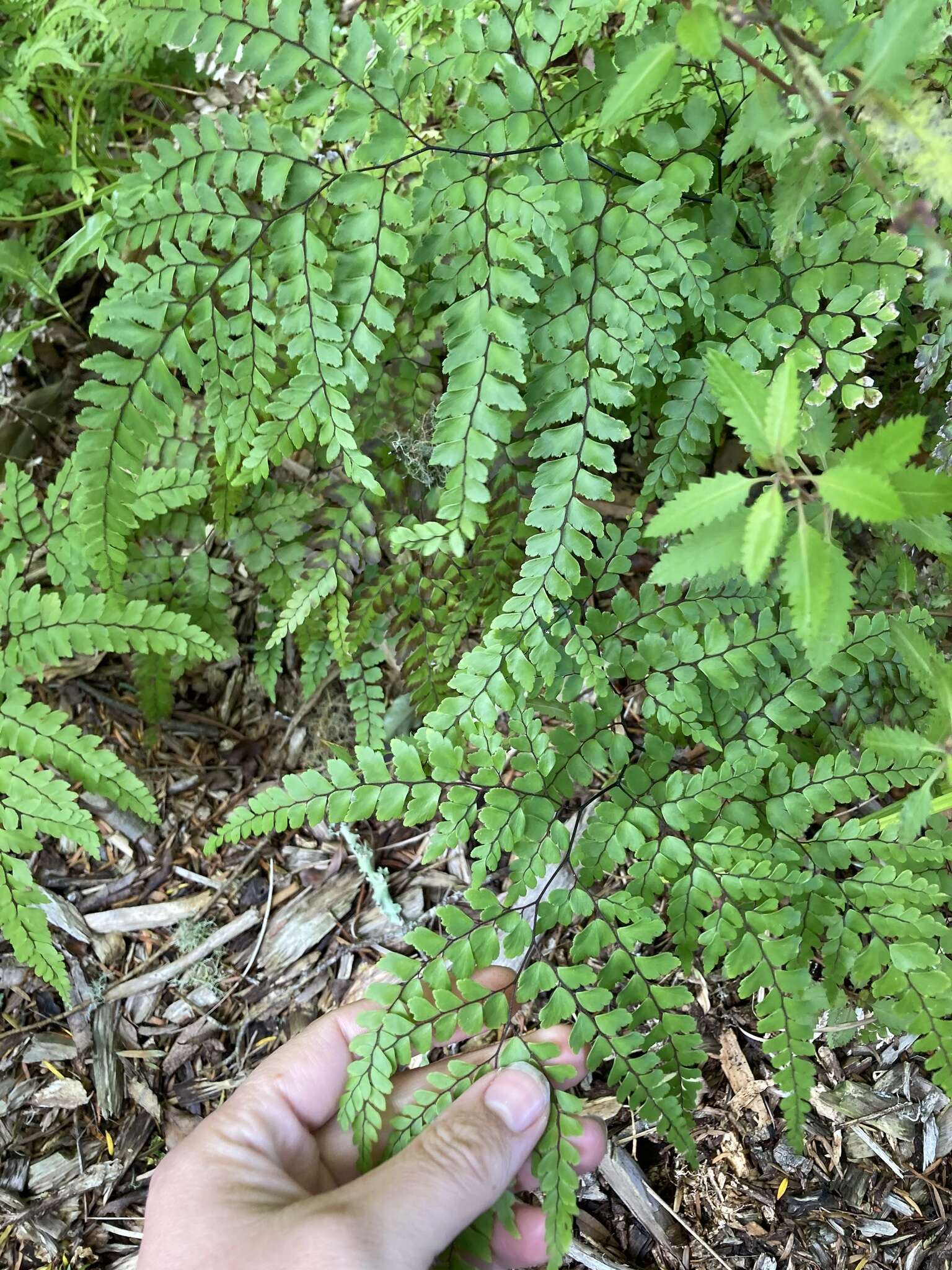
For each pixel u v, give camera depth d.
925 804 0.20
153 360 0.22
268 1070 0.26
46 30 0.32
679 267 0.22
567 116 0.25
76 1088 0.36
